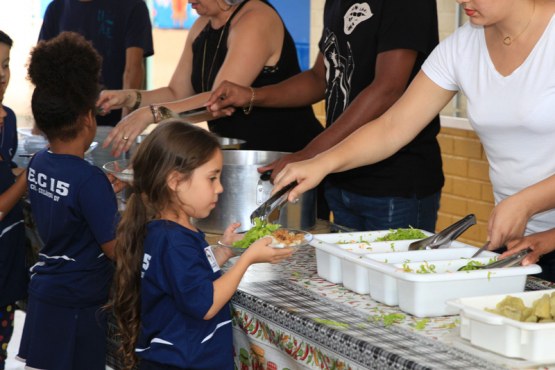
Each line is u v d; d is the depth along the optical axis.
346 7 2.71
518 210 1.84
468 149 4.53
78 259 2.19
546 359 1.45
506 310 1.52
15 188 2.49
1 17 6.49
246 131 3.24
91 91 2.22
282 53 3.21
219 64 3.24
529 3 1.92
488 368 1.44
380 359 1.52
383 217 2.74
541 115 1.96
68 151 2.21
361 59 2.68
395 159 2.70
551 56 1.92
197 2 3.17
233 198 2.41
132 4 4.27
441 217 4.78
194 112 3.23
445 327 1.66
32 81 2.22
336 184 2.87
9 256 2.63
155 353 1.83
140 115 2.85
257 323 1.88
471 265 1.79
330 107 2.84
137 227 1.84
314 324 1.68
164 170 1.80
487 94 2.05
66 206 2.13
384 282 1.79
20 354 2.30
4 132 2.74
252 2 3.19
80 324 2.20
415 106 2.22
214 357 1.85
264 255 1.86
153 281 1.81
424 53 2.57
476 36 2.07
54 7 4.39
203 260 1.82
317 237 2.06
